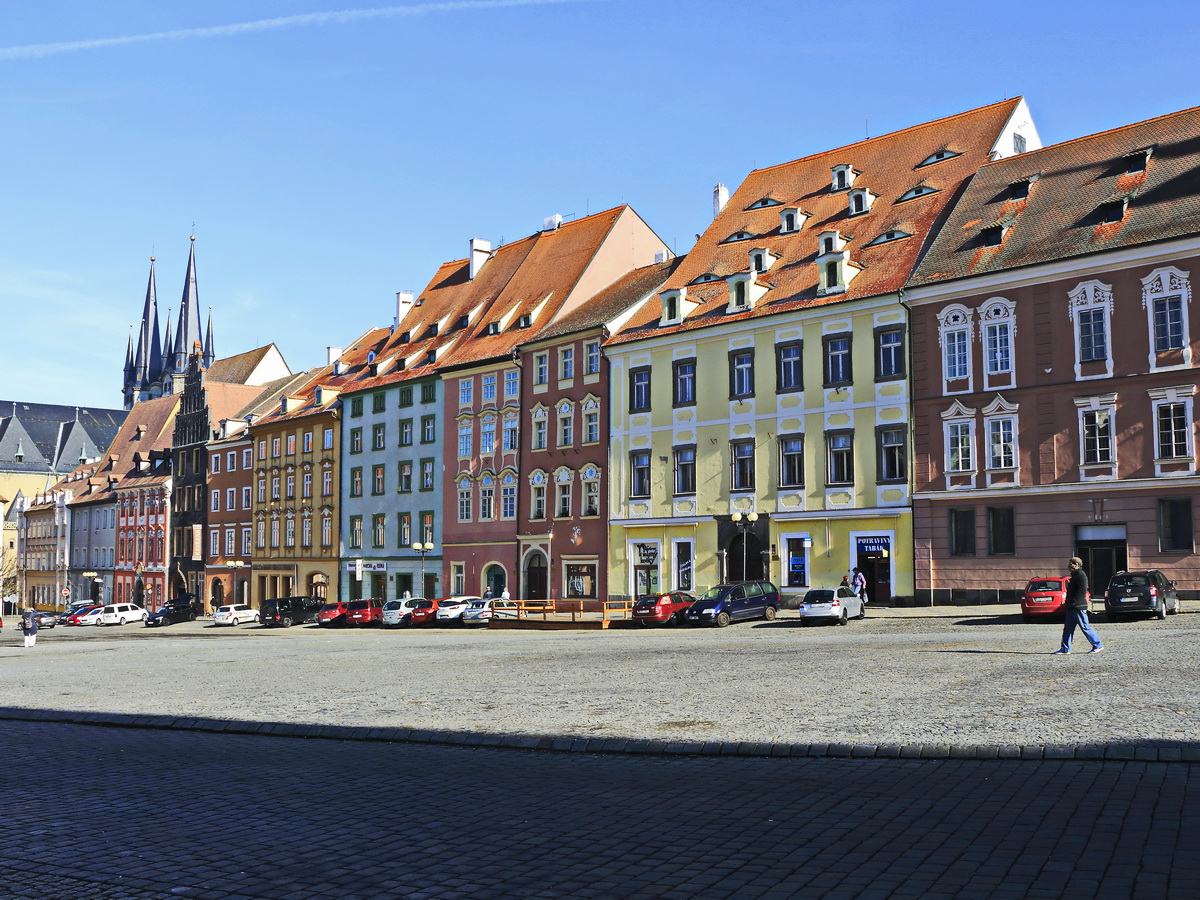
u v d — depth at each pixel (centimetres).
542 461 6750
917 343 4991
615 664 2750
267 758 1563
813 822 1066
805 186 6353
